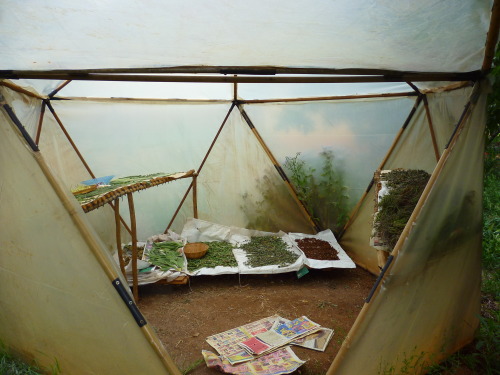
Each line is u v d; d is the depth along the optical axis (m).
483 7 2.53
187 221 6.96
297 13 2.40
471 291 3.73
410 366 3.28
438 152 5.09
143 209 7.07
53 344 2.97
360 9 2.39
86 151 6.49
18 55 2.84
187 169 7.22
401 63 3.40
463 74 3.33
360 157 6.48
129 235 7.09
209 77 3.34
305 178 7.07
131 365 2.83
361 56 3.17
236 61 3.21
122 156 6.78
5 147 2.72
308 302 5.20
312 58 3.19
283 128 6.98
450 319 3.57
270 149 7.18
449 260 3.36
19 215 2.80
